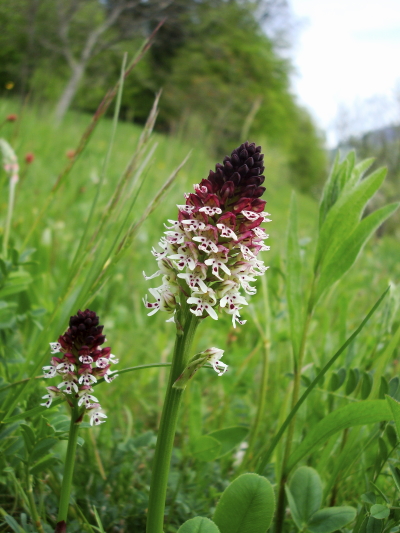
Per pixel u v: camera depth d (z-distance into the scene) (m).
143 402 0.34
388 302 0.29
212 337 0.44
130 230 0.22
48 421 0.19
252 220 0.16
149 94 3.04
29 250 0.28
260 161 0.17
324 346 0.32
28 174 0.79
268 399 0.36
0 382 0.22
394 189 1.88
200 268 0.16
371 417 0.19
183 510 0.23
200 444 0.23
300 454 0.20
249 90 4.04
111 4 2.70
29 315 0.28
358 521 0.20
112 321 0.43
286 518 0.24
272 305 0.36
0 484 0.22
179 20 3.32
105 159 0.25
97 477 0.25
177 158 1.39
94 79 2.37
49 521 0.21
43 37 2.16
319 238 0.23
